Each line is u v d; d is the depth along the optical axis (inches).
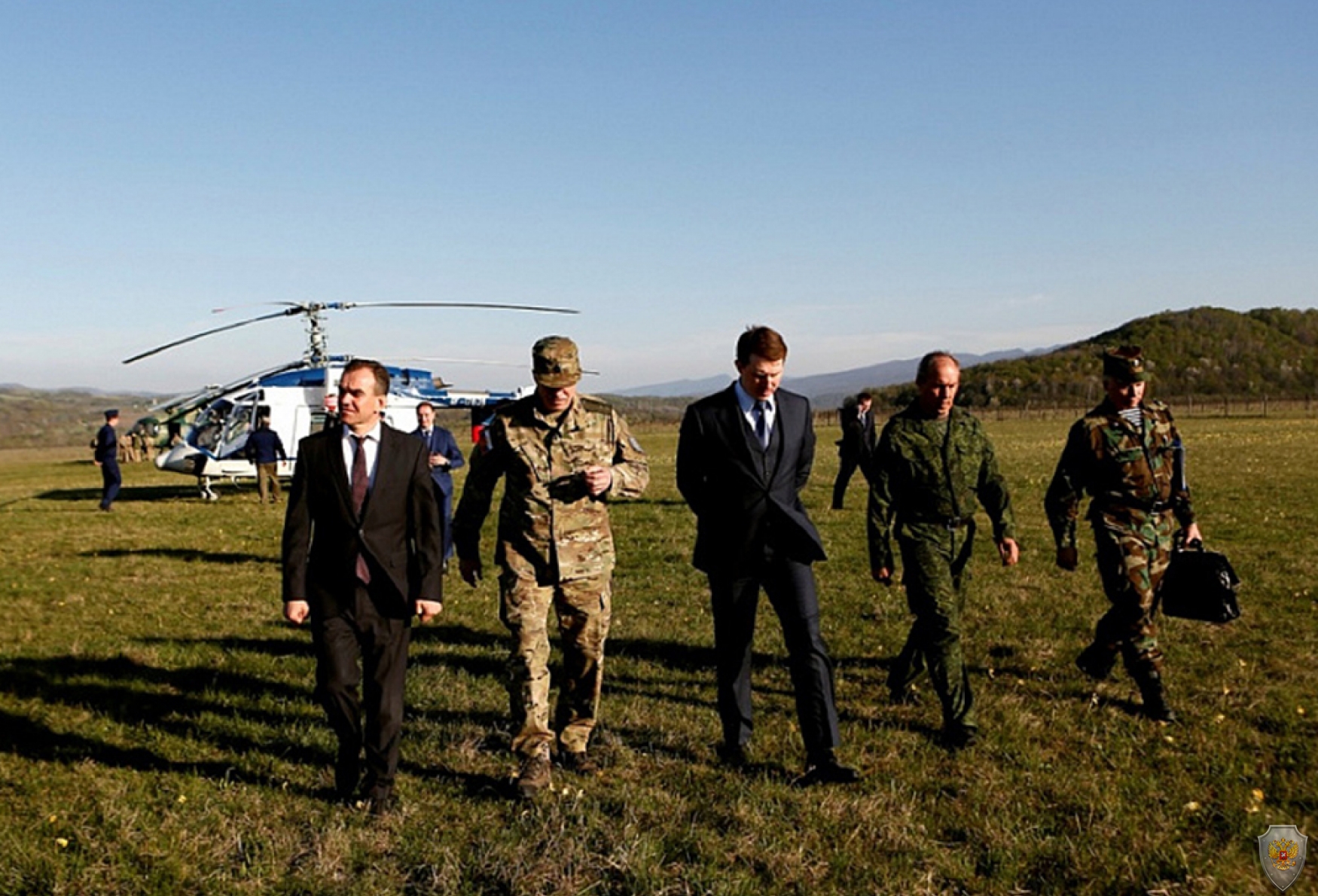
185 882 149.4
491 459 188.9
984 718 216.2
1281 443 1247.5
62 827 167.0
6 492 1019.3
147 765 199.0
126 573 460.8
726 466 185.6
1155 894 139.3
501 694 240.5
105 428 783.7
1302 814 165.9
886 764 190.2
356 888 145.1
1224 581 209.6
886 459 207.3
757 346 180.4
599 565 185.8
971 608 330.6
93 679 262.4
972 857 152.6
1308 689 232.4
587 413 188.1
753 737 205.3
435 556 177.2
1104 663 232.1
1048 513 222.5
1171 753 192.7
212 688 252.1
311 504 174.7
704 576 410.9
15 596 401.4
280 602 379.2
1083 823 162.2
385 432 177.9
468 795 179.3
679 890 142.5
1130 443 213.0
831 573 406.9
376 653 174.9
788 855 151.2
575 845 156.1
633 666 267.1
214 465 877.8
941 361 204.1
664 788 180.9
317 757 201.2
